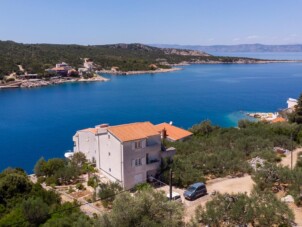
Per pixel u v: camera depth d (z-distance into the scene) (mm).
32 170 75375
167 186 50062
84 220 31500
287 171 44656
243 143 68938
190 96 193375
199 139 76312
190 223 30031
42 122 126938
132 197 28469
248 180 51781
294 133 77938
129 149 49188
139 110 152500
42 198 42531
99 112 147875
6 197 43188
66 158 68000
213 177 54250
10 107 159375
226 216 32062
